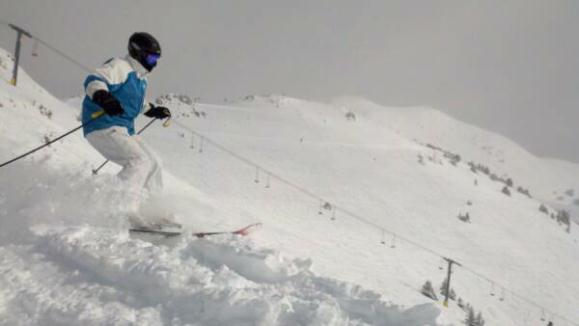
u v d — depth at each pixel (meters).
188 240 3.73
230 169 60.88
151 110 4.87
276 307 2.30
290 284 3.03
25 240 3.17
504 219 65.62
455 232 56.28
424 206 62.88
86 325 2.22
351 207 56.41
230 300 2.34
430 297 31.94
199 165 60.28
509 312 38.84
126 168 4.25
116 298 2.48
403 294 27.16
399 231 52.03
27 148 8.63
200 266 2.93
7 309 2.38
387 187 67.00
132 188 3.91
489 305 38.81
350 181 66.56
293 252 25.22
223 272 2.83
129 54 4.44
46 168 3.88
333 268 27.19
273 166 66.94
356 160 77.06
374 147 86.12
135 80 4.40
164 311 2.37
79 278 2.69
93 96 3.97
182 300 2.43
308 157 74.75
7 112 13.88
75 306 2.37
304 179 63.84
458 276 43.19
